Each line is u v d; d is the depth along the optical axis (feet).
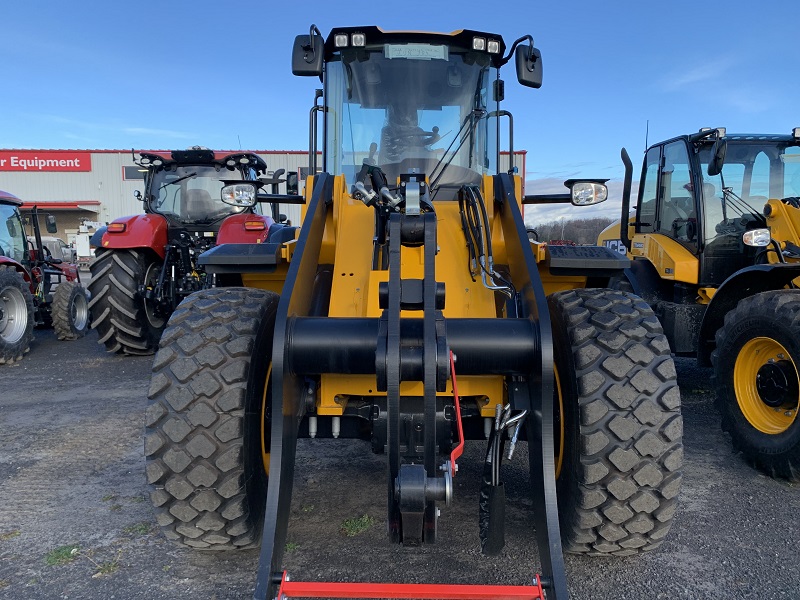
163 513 7.63
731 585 7.92
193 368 7.52
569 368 7.72
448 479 6.28
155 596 7.70
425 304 6.92
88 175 103.14
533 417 7.22
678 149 19.34
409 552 8.63
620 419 7.26
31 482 11.35
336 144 11.60
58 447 13.28
